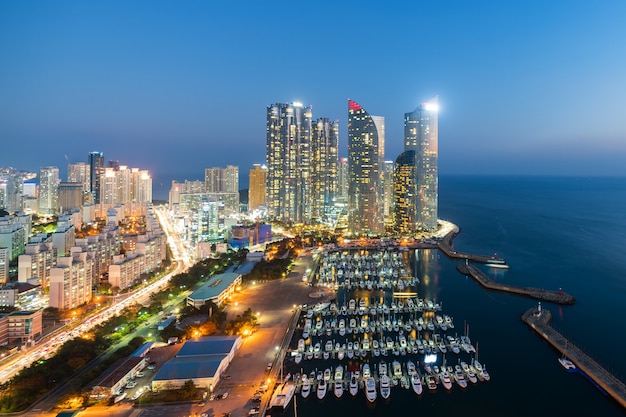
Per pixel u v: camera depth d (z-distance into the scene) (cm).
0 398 19725
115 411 19412
